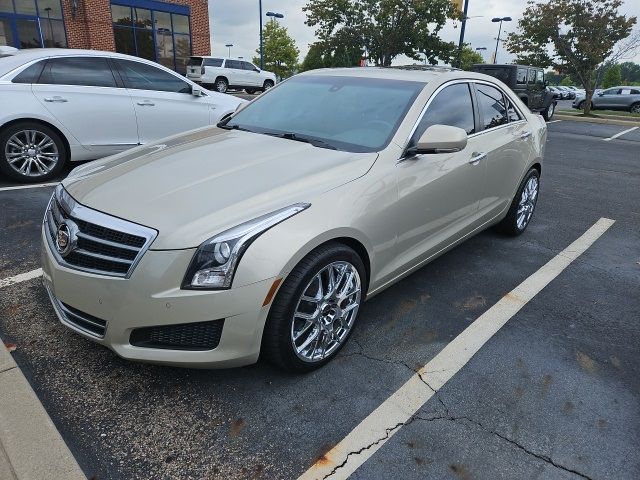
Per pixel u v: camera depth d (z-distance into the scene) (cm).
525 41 2333
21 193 568
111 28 2238
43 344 297
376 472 221
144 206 248
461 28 2162
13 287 358
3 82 578
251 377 277
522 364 300
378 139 324
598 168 923
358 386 274
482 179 400
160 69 698
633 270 444
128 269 233
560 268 441
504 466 227
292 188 266
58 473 212
